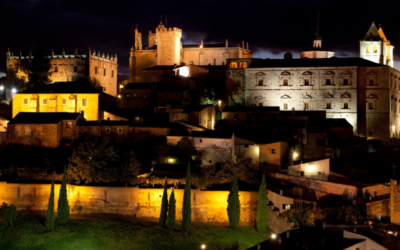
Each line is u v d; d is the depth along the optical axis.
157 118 145.75
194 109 144.50
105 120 138.12
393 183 97.81
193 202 106.62
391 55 199.50
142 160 123.44
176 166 115.25
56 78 186.88
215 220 106.12
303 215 96.19
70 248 97.75
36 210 110.00
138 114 149.25
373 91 163.75
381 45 188.62
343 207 96.69
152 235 100.38
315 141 138.88
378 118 163.25
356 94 163.88
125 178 110.25
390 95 164.12
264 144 124.19
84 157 115.00
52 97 149.62
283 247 80.94
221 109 175.38
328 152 138.12
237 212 102.56
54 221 103.25
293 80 167.88
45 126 131.25
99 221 105.00
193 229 102.56
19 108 150.88
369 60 179.75
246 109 155.62
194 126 136.00
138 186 109.25
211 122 151.88
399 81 174.12
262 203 102.38
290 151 126.44
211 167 117.00
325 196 107.56
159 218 103.56
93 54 187.00
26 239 100.19
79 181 111.56
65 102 149.00
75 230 102.00
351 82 164.62
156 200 107.75
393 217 97.31
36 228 103.00
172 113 143.00
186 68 180.62
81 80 171.62
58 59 186.75
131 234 100.50
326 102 165.75
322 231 84.69
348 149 141.12
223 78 190.00
